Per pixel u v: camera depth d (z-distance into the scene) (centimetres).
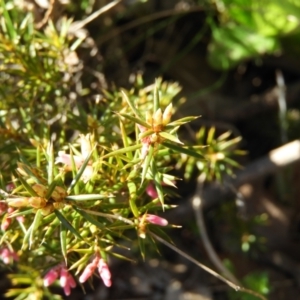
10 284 33
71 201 18
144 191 21
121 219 19
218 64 39
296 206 39
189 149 20
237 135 39
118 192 21
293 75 42
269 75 42
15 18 28
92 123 23
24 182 18
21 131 24
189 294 36
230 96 41
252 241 34
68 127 26
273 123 40
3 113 25
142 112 24
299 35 38
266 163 33
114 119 23
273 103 39
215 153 26
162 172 20
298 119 40
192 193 35
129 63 40
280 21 36
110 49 37
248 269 37
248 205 38
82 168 18
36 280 26
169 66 40
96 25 35
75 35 31
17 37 25
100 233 20
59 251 22
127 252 34
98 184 20
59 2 30
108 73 36
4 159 27
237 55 39
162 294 36
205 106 39
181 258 37
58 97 27
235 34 39
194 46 41
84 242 20
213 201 34
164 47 40
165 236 20
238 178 33
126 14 37
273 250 38
